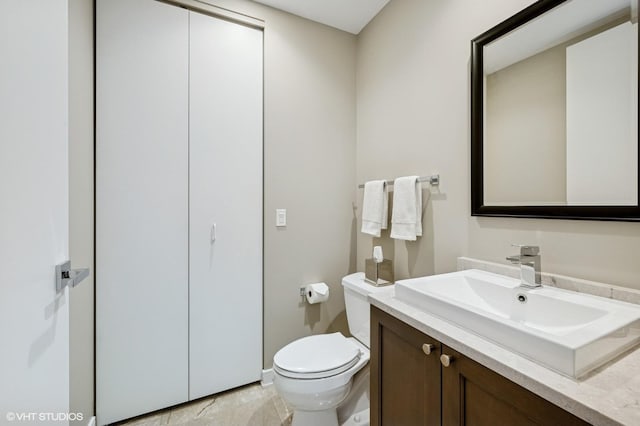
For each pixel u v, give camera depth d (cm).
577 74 96
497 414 66
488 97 123
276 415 158
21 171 53
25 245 55
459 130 136
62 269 70
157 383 158
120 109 149
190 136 165
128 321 151
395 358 101
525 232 111
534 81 107
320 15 194
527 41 109
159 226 158
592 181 92
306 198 199
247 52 180
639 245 83
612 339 65
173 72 161
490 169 123
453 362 77
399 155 173
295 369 128
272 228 188
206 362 170
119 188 149
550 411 56
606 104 89
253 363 183
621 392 53
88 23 137
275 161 188
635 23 83
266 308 186
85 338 133
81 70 128
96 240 145
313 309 201
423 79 156
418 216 150
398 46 174
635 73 83
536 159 107
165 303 160
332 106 207
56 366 68
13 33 51
